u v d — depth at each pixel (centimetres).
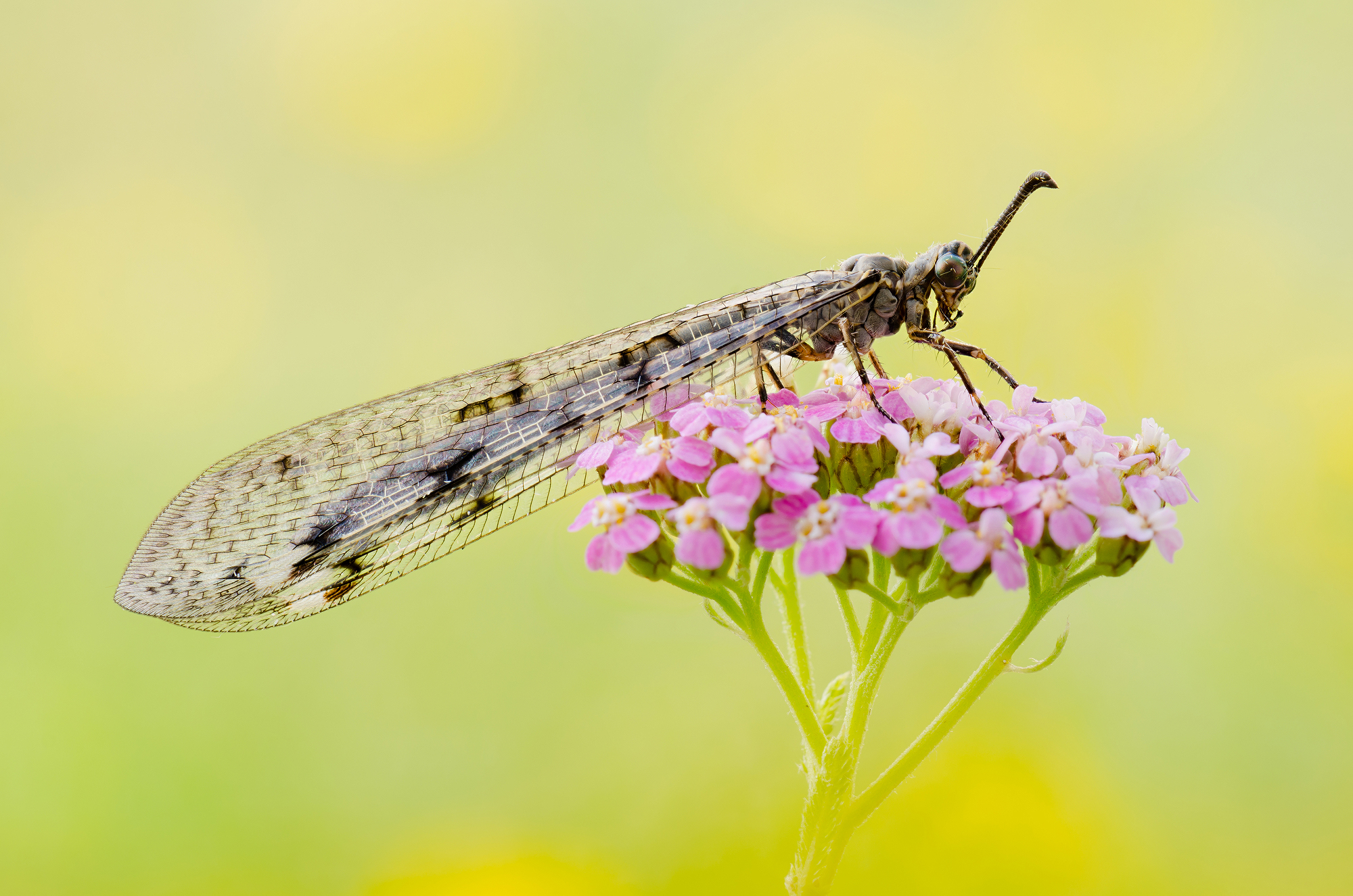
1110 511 21
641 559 21
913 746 21
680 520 21
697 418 21
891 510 20
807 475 21
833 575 21
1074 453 21
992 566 20
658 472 21
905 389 21
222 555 21
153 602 21
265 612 21
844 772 21
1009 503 20
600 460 21
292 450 21
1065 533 20
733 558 21
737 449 21
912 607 21
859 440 21
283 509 21
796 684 21
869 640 21
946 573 21
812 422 21
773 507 20
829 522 20
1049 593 21
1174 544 20
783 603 21
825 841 21
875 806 21
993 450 21
